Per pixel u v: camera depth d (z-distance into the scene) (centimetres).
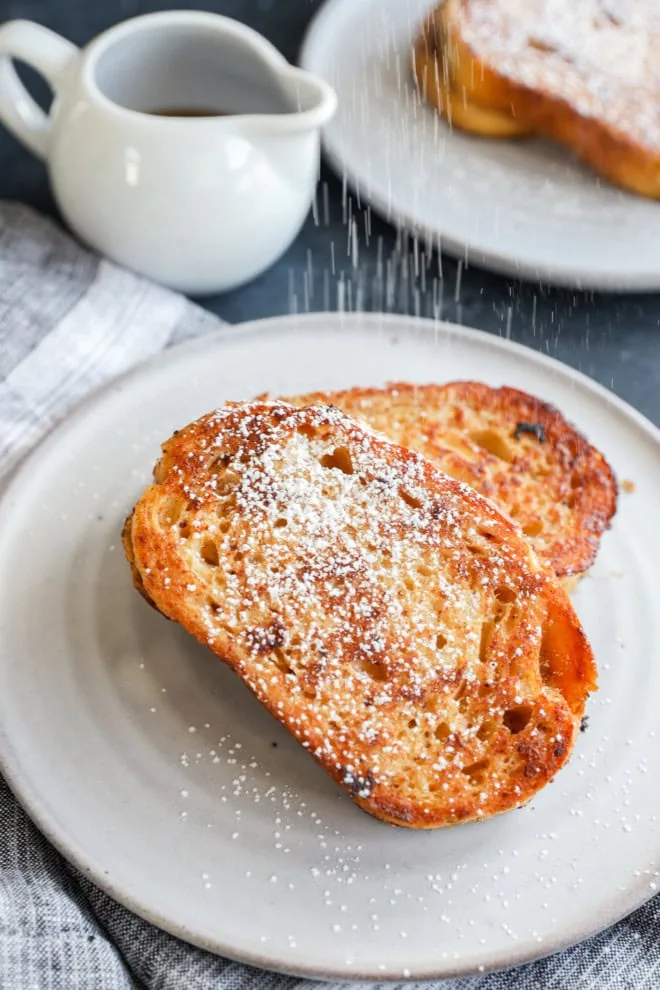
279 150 51
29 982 39
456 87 57
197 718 42
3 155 58
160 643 44
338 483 43
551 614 42
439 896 40
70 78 51
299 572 42
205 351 50
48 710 42
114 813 41
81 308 51
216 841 40
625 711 43
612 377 53
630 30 60
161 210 51
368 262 55
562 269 53
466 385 48
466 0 59
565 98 56
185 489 43
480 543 43
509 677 41
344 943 39
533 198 56
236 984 39
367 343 51
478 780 41
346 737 40
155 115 54
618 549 46
